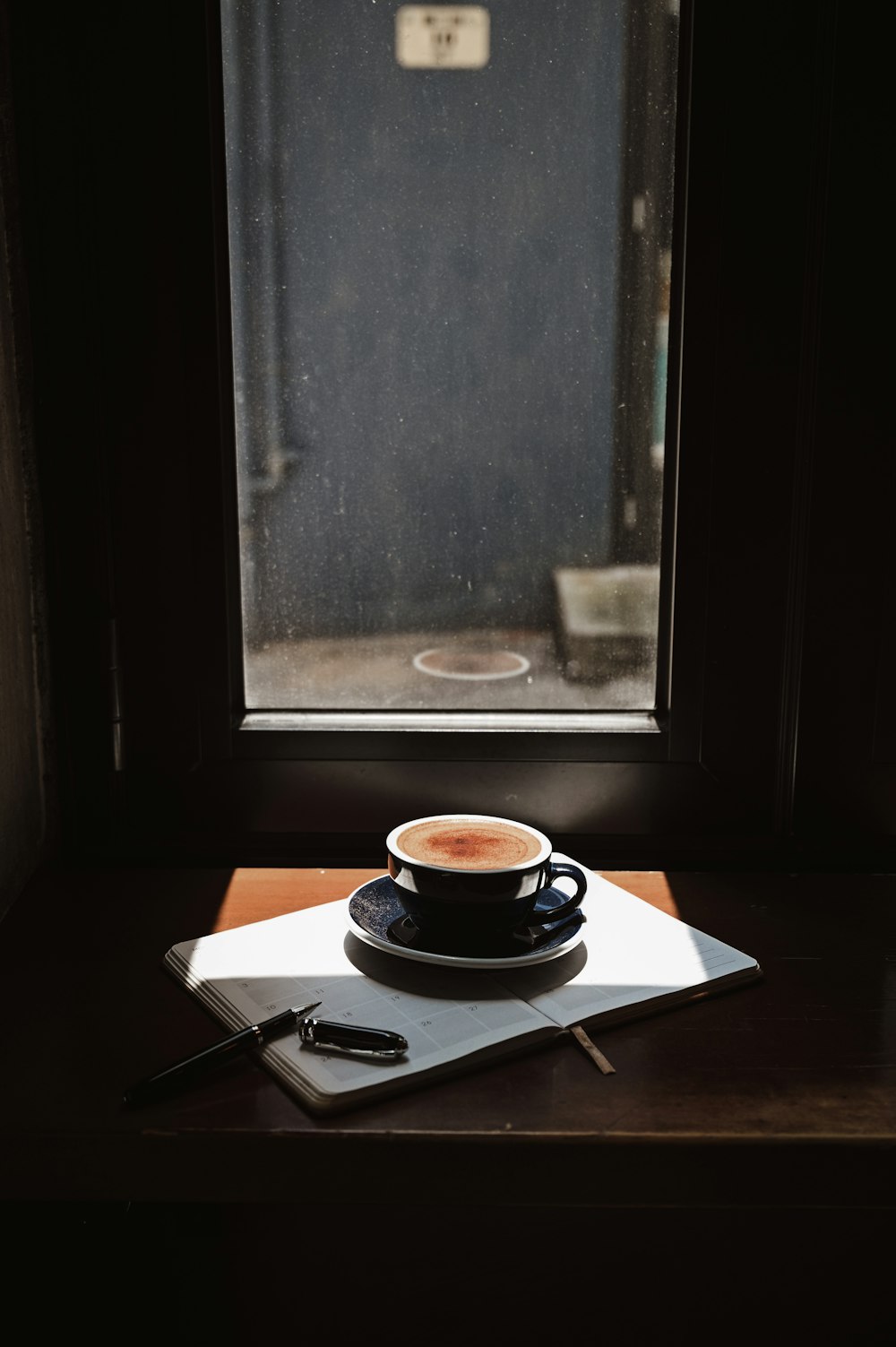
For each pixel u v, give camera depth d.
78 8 1.15
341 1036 0.95
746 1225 1.23
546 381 1.24
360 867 1.26
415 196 1.21
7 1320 0.98
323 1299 1.23
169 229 1.18
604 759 1.27
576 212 1.22
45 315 1.18
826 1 1.15
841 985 1.05
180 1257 1.20
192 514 1.23
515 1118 0.90
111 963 1.07
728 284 1.19
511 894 1.03
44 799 1.26
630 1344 1.25
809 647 1.24
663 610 1.27
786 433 1.21
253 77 1.19
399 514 1.26
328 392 1.24
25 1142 0.89
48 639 1.24
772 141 1.17
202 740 1.26
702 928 1.14
